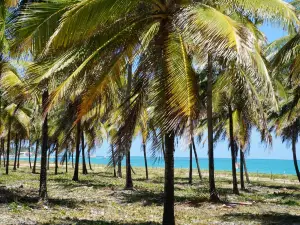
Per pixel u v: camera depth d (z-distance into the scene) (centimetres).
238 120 1919
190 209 1459
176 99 722
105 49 905
